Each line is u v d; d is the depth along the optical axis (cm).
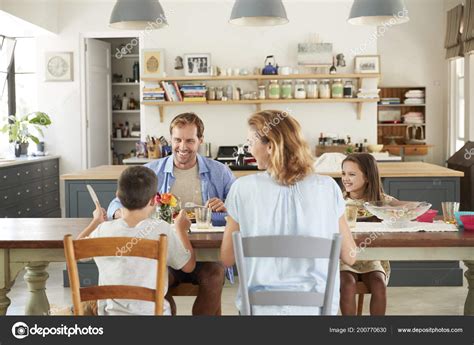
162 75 816
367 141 830
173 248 258
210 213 305
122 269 251
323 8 826
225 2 830
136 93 1008
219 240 276
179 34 834
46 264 333
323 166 606
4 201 702
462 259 280
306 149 237
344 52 827
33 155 845
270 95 810
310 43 814
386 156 790
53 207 857
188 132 350
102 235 257
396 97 1047
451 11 923
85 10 859
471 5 825
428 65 1030
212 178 358
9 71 862
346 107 831
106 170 617
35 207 792
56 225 327
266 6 503
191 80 832
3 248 284
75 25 861
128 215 261
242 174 611
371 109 827
